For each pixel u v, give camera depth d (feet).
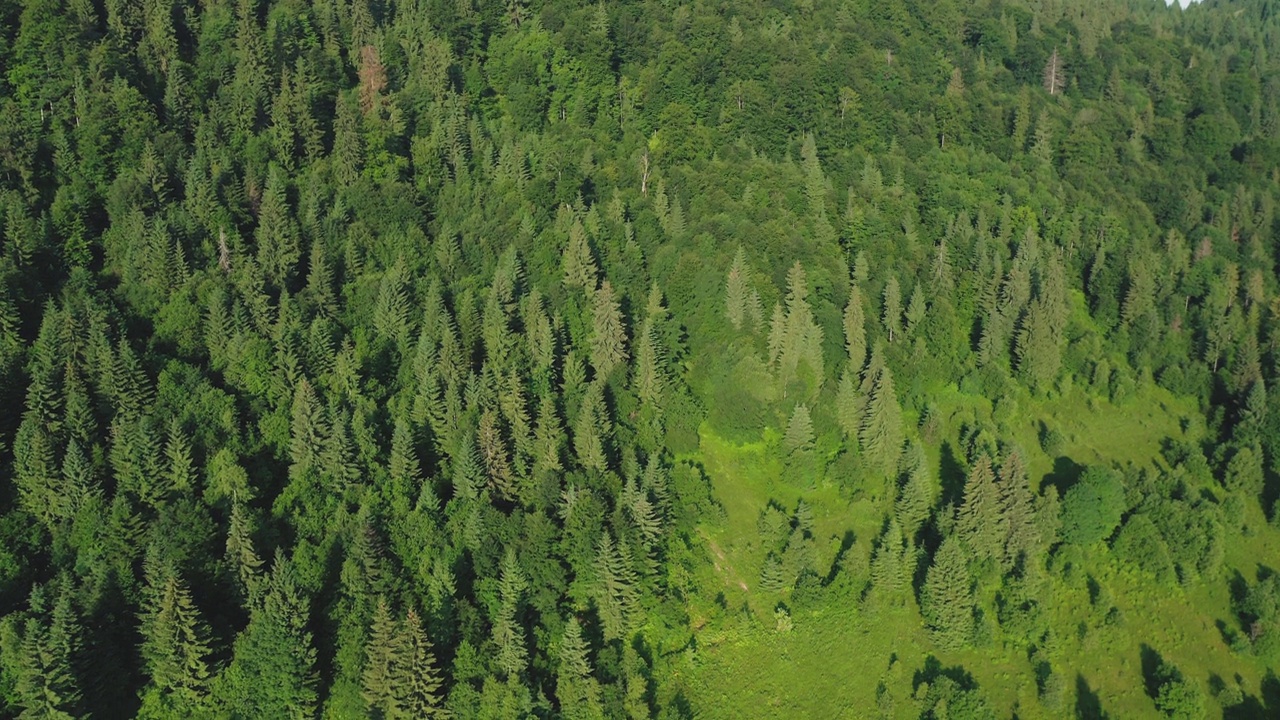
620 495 427.33
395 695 359.25
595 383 471.21
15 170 527.40
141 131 553.64
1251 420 545.44
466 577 399.44
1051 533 477.36
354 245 522.47
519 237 533.14
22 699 348.79
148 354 450.71
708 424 498.69
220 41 639.35
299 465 423.64
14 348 441.68
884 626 437.58
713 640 421.18
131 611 379.35
